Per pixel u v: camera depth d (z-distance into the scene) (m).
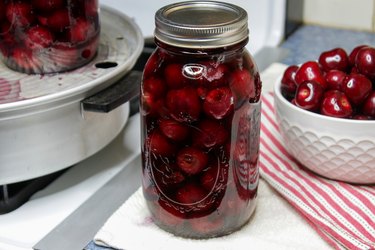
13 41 0.61
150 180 0.54
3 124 0.55
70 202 0.61
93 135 0.61
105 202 0.60
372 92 0.57
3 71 0.64
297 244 0.53
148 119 0.52
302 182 0.60
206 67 0.49
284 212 0.58
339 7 0.98
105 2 0.99
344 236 0.53
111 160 0.68
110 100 0.57
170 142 0.51
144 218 0.57
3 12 0.60
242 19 0.49
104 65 0.65
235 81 0.50
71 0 0.60
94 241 0.54
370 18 0.97
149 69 0.51
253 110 0.52
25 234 0.57
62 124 0.58
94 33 0.65
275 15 0.94
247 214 0.55
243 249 0.53
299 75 0.61
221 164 0.51
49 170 0.59
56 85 0.60
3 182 0.58
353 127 0.56
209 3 0.52
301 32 0.99
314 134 0.58
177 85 0.49
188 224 0.54
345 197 0.58
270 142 0.68
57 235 0.56
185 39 0.47
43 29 0.60
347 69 0.62
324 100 0.58
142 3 0.97
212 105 0.49
